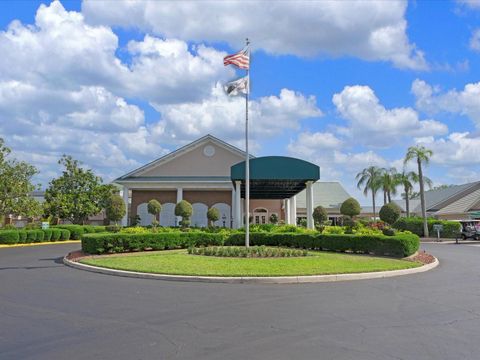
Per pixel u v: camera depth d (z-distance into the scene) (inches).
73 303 344.2
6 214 1333.7
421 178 1596.9
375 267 542.3
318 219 1168.8
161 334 255.4
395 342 240.2
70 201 1569.9
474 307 331.3
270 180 984.3
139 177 1422.2
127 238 745.0
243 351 223.9
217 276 469.4
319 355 218.1
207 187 1386.6
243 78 776.9
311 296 377.7
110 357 214.8
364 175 2237.9
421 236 1611.7
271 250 681.0
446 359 212.8
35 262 666.8
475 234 1440.7
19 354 219.6
